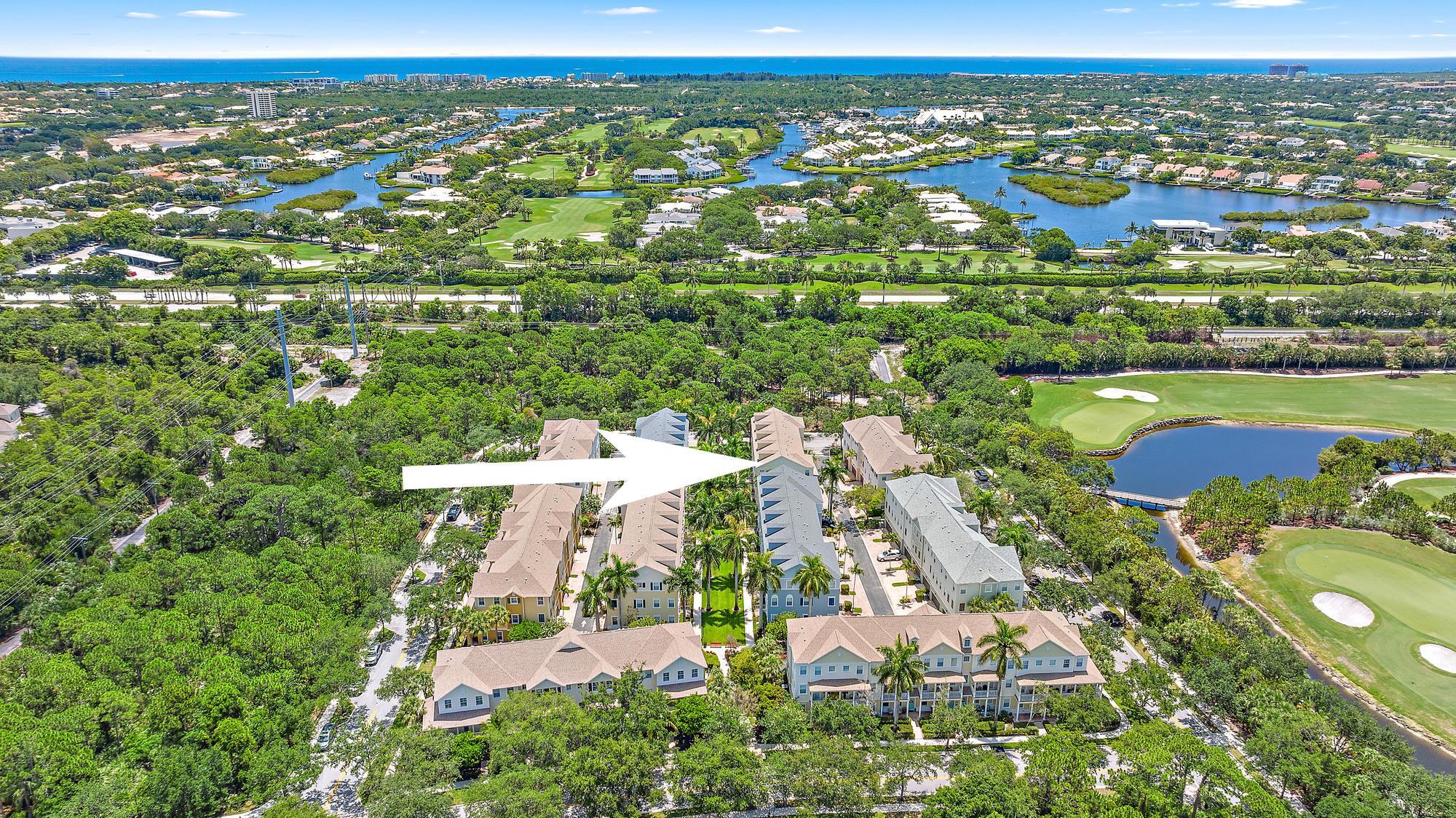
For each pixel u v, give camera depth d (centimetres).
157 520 18362
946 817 11506
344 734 13050
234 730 12350
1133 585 17038
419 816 11162
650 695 13338
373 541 18162
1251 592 18375
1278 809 11269
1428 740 14400
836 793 11825
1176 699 14362
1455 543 19175
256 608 15075
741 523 18688
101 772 11825
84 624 14488
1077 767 12081
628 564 16025
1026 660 14200
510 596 15962
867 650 14238
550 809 11031
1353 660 16262
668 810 12306
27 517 18450
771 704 13862
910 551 18762
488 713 13562
